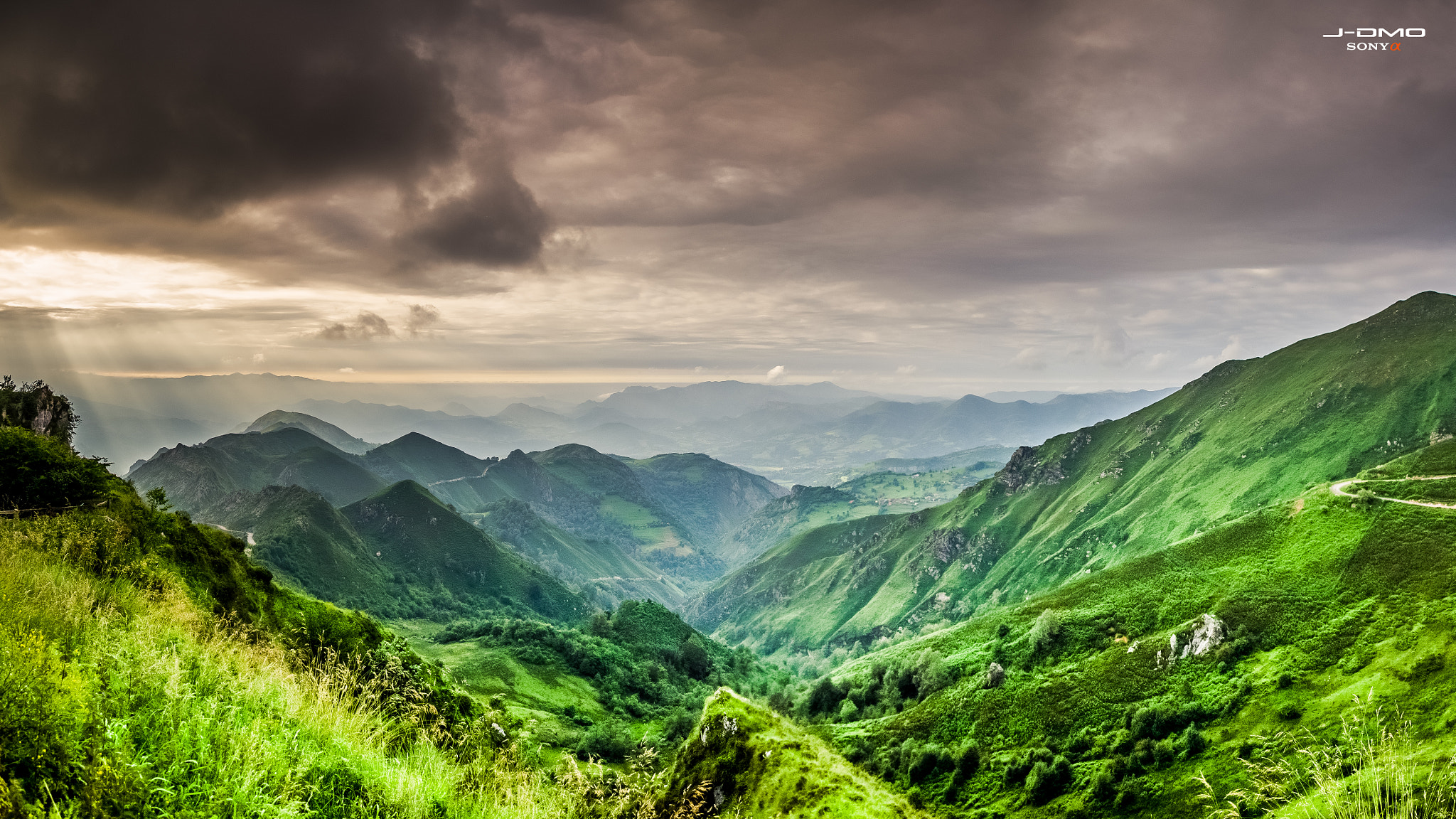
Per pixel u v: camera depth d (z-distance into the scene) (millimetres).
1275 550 127312
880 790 30109
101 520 30453
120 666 11148
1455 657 75375
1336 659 88750
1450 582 92312
